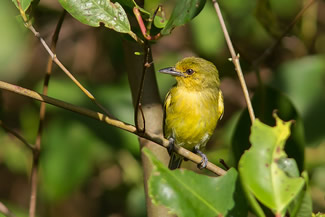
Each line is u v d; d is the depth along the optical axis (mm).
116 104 11031
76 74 13203
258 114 9125
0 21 10023
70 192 11102
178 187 5352
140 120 8352
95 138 11164
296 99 10969
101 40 13227
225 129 12188
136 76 8328
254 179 5277
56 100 7043
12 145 12680
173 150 8031
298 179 5285
